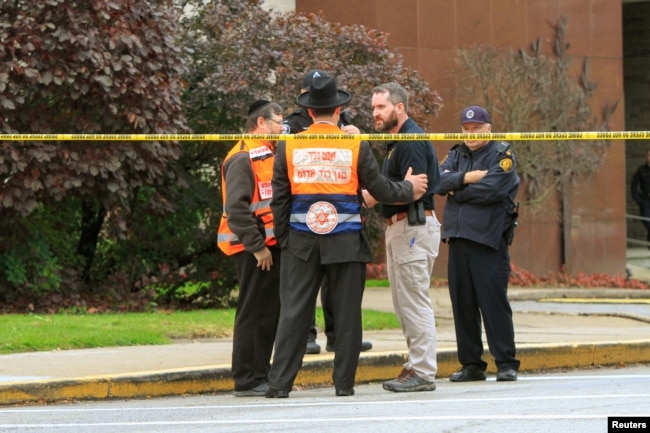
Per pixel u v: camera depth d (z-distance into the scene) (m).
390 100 21.58
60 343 26.12
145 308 35.28
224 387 22.91
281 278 20.94
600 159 55.22
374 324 32.25
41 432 17.42
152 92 33.66
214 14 37.75
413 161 21.23
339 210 20.53
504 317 23.09
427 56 52.47
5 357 24.47
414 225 21.39
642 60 73.69
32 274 34.25
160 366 23.31
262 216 21.73
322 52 37.41
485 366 23.56
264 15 38.06
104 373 22.30
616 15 57.84
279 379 20.86
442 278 51.88
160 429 17.38
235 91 36.03
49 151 32.78
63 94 33.41
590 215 57.00
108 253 37.28
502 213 22.95
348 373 20.86
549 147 52.75
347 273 20.70
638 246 71.81
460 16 53.31
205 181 37.81
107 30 33.00
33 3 32.72
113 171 32.88
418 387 21.48
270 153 22.00
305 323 20.86
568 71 56.03
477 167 23.03
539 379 23.77
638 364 27.69
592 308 41.09
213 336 29.36
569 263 56.00
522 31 55.00
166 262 37.41
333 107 20.89
